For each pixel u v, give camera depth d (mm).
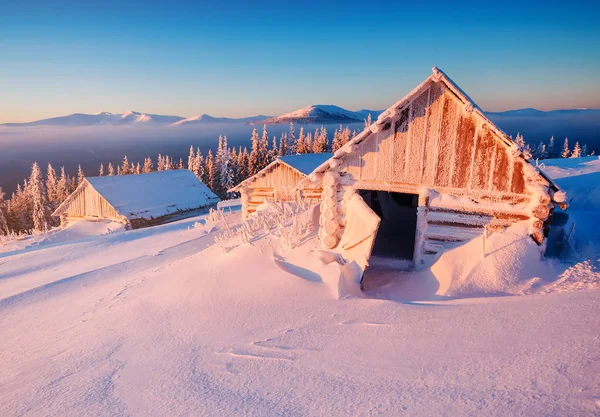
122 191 35812
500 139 8109
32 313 9039
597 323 4180
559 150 90500
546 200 7777
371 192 15273
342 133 92000
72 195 36500
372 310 5949
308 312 6199
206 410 3568
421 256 8820
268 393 3762
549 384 3072
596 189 13891
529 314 4848
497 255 7699
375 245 11898
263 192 23312
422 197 8781
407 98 8562
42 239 30000
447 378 3512
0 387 4863
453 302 6062
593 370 3152
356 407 3252
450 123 8484
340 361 4305
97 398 4145
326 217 9367
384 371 3883
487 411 2861
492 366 3584
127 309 7680
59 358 5660
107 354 5547
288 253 8914
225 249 9938
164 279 9352
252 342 5266
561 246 8391
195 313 6727
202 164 75312
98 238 21594
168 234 20625
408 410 3072
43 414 3916
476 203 8422
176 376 4477
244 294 7180
